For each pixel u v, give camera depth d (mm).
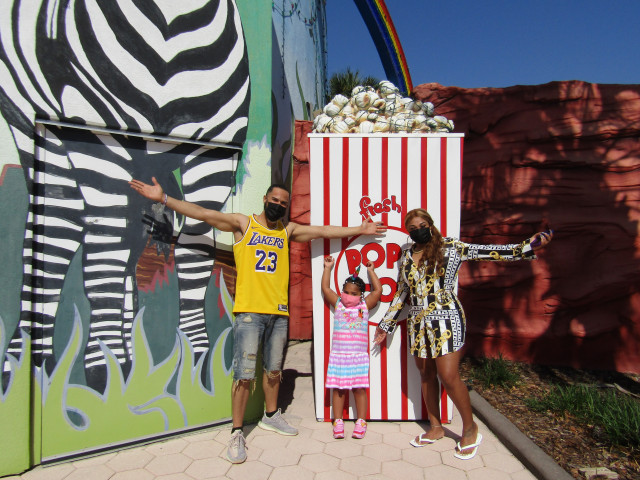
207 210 3232
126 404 3279
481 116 5520
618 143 5117
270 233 3393
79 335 3131
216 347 3615
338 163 3738
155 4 3297
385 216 3736
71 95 3029
